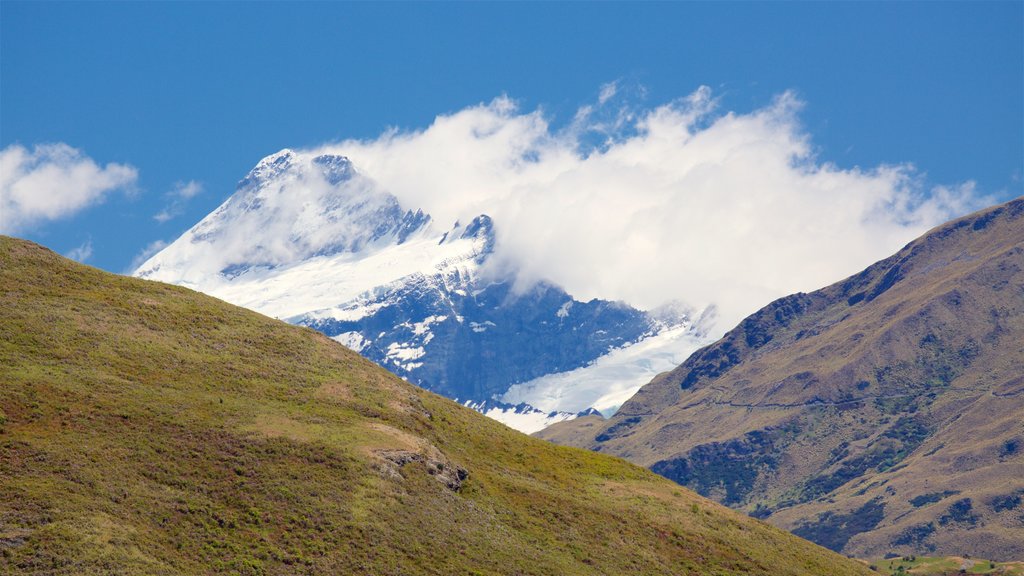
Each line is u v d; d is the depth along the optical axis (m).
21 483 122.69
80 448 133.25
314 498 138.12
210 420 150.25
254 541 127.56
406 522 140.50
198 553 122.69
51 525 116.38
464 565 136.88
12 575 108.50
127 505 125.94
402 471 151.62
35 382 145.62
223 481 137.12
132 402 148.62
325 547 130.25
